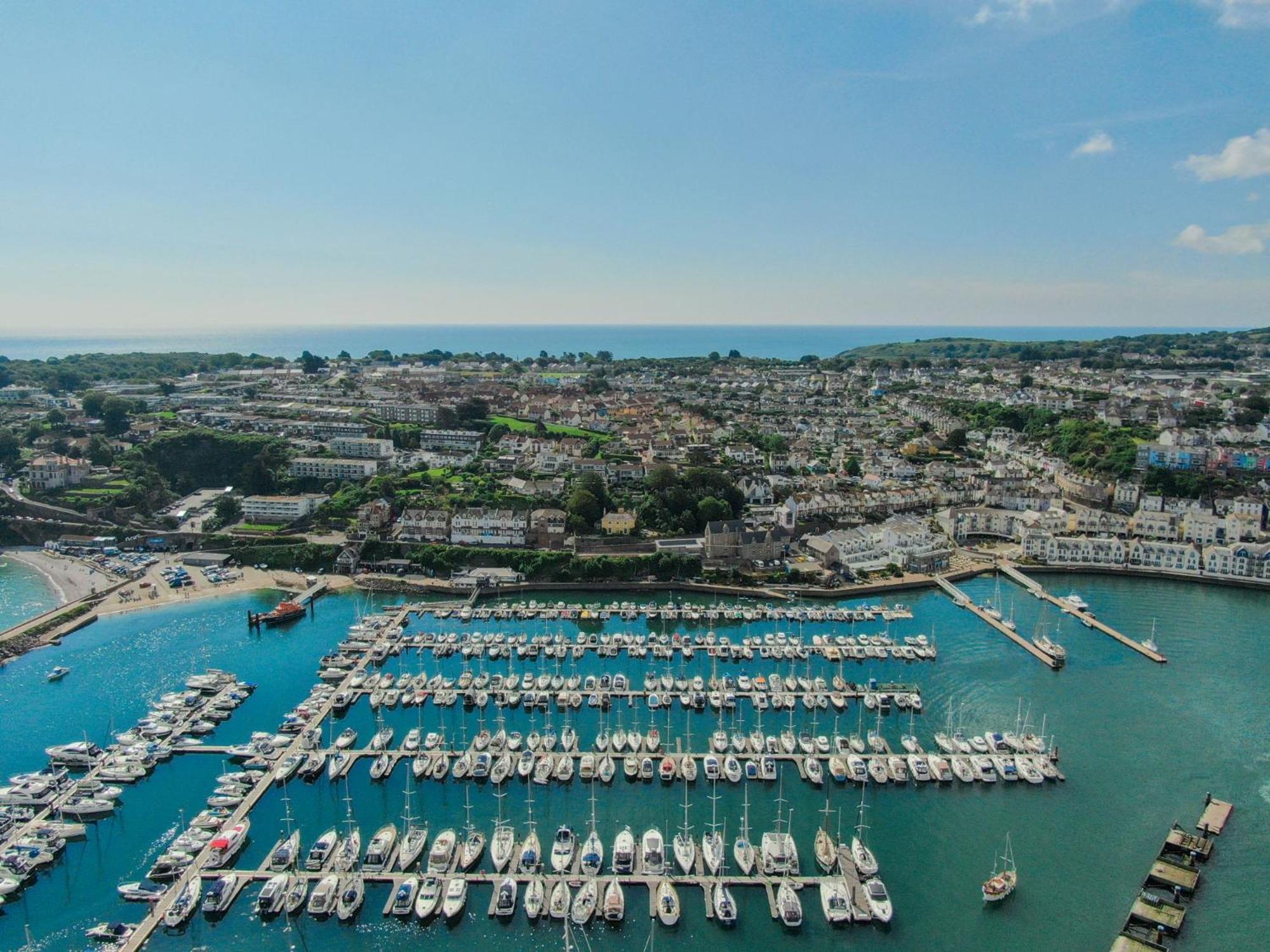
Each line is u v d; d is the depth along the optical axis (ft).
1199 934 350.84
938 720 515.50
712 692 533.96
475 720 512.22
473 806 426.51
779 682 557.74
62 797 431.84
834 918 350.64
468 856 382.42
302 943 341.21
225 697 538.47
